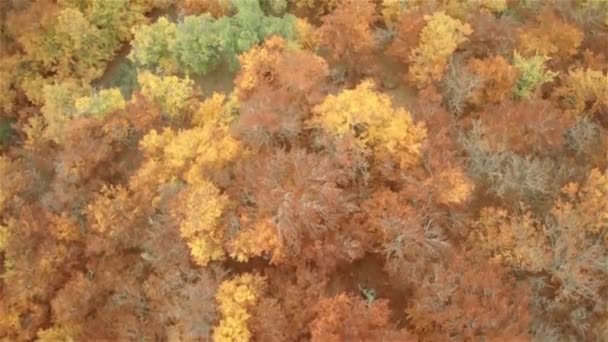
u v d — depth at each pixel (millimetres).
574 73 31734
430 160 28984
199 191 28250
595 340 27906
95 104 32781
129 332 29219
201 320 27750
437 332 27375
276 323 27188
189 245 28219
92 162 31422
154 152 31359
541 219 29406
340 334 25938
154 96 32812
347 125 28844
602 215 28125
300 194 27359
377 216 28203
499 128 29891
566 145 30969
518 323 26641
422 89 32375
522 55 32812
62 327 30062
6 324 30016
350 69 33562
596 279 28016
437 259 28234
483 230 29047
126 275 30141
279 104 29625
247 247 27812
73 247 30547
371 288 29094
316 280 27984
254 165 28859
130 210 30156
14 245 29938
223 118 32406
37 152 33281
